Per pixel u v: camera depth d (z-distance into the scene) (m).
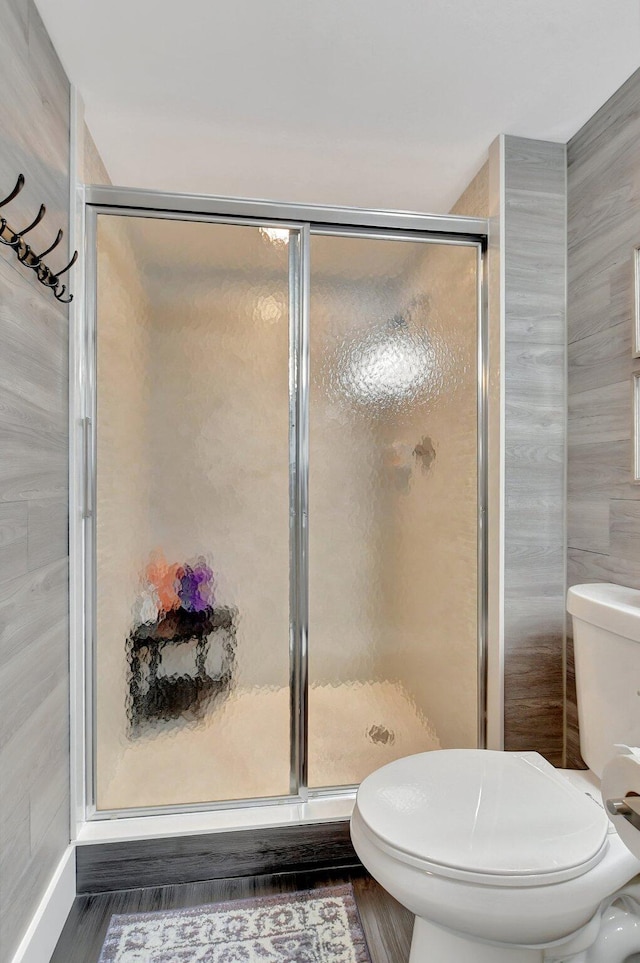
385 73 1.72
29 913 1.37
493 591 2.05
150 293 1.90
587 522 1.93
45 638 1.50
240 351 1.94
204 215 1.91
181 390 1.91
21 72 1.36
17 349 1.32
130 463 1.88
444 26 1.54
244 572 1.93
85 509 1.82
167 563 1.89
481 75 1.72
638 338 1.67
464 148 2.11
